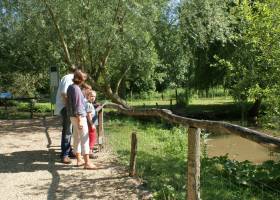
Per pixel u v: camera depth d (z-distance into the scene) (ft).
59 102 28.25
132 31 59.31
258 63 42.73
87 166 26.68
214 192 21.68
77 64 64.80
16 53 77.66
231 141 54.60
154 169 26.30
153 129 50.14
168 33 65.92
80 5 54.60
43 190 22.25
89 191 21.97
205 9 61.46
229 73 48.73
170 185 22.24
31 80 113.91
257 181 24.22
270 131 44.34
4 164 28.27
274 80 40.88
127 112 29.40
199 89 97.30
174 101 145.69
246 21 44.37
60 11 56.13
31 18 58.39
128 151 32.78
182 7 62.44
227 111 94.63
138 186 22.72
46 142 38.04
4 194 21.67
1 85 113.19
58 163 28.35
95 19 56.85
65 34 59.98
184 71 91.30
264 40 40.96
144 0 57.57
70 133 28.43
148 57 65.77
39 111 82.94
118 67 72.23
